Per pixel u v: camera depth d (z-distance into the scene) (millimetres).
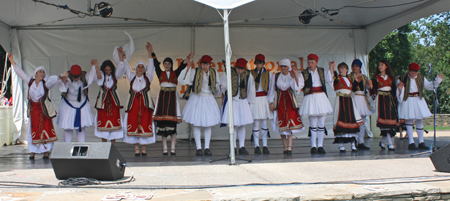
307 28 8602
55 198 2600
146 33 8258
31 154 5480
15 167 4512
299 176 3516
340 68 5961
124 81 8234
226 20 4309
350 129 5816
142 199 2578
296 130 5688
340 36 8656
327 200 2738
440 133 11961
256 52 8492
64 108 5590
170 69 5770
